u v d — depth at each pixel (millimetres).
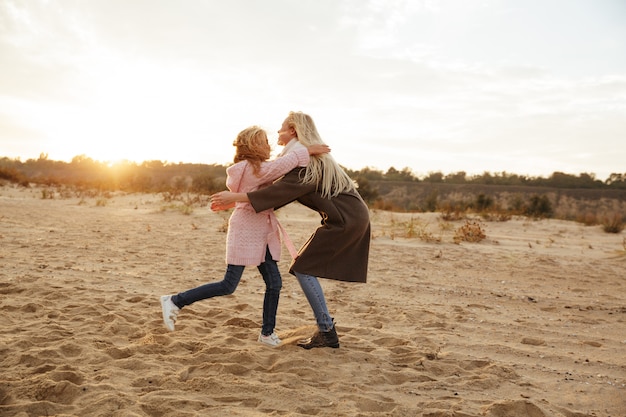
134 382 3320
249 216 4066
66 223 13625
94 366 3586
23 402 2963
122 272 7273
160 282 6746
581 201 50781
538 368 4012
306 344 4160
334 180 4090
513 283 7820
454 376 3734
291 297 6246
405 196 52594
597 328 5285
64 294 5531
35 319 4695
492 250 11492
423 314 5633
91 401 2990
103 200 21000
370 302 6152
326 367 3748
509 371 3859
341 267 4109
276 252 4172
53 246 9297
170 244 10500
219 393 3221
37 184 28938
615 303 6574
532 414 3125
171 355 3885
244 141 4020
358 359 3984
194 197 21484
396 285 7273
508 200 50625
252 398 3145
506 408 3129
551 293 7145
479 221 18000
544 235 15195
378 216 18641
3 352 3742
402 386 3514
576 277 8500
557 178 57750
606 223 16844
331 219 4059
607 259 10695
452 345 4520
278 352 4047
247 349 4086
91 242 10180
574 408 3314
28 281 6113
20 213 15562
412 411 3078
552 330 5133
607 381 3766
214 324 4848
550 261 10062
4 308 4949
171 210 17531
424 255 10297
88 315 4887
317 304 4129
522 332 5027
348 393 3297
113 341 4195
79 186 28641
